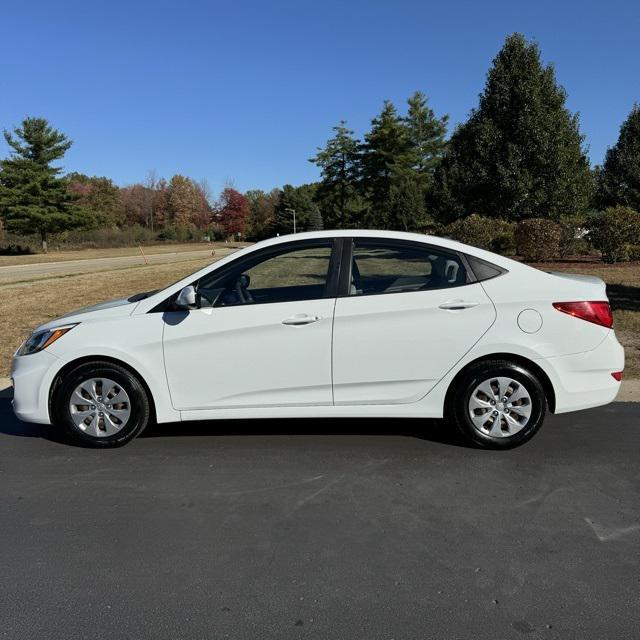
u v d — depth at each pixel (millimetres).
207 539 3197
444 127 60781
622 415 5148
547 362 4203
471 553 3016
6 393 6172
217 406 4371
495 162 22406
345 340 4242
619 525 3277
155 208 100062
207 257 41281
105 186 93000
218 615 2562
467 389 4277
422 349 4234
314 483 3883
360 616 2537
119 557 3031
